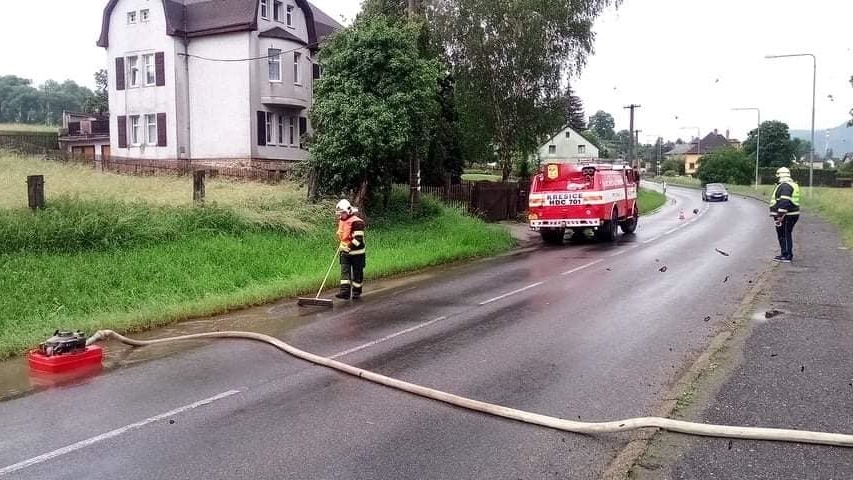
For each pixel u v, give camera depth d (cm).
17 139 4200
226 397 619
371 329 895
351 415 564
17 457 491
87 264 1158
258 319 990
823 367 636
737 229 2322
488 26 2734
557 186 2023
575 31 2828
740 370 635
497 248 1900
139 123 3453
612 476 431
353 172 1781
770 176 7844
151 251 1280
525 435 512
